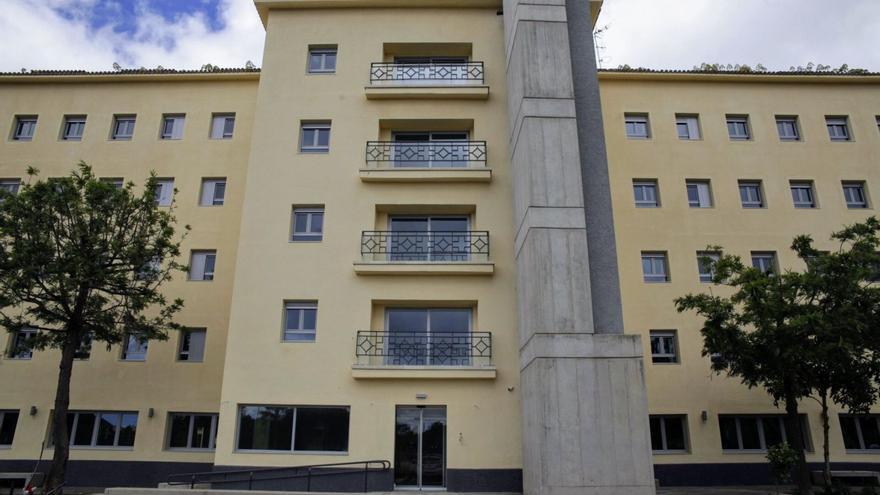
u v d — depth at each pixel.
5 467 18.97
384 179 18.30
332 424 16.38
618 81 23.30
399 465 16.06
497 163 18.64
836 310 15.44
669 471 19.31
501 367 16.55
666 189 22.14
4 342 20.09
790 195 22.23
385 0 20.34
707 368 20.25
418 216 18.89
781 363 15.45
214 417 19.77
